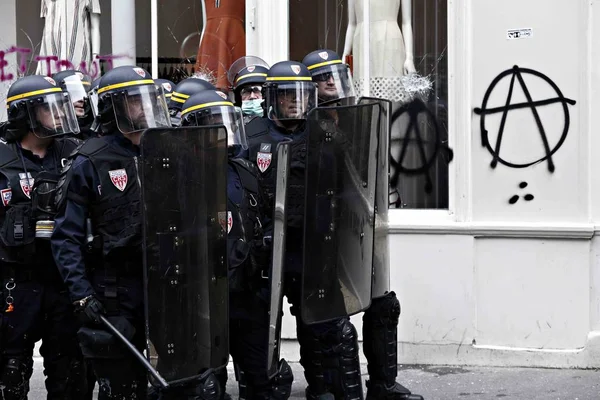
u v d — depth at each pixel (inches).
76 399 541.0
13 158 519.5
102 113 472.1
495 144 689.0
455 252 692.1
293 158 518.0
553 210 681.6
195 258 449.7
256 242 498.9
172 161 438.6
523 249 684.7
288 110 534.3
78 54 790.5
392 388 571.5
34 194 510.9
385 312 563.5
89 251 468.1
